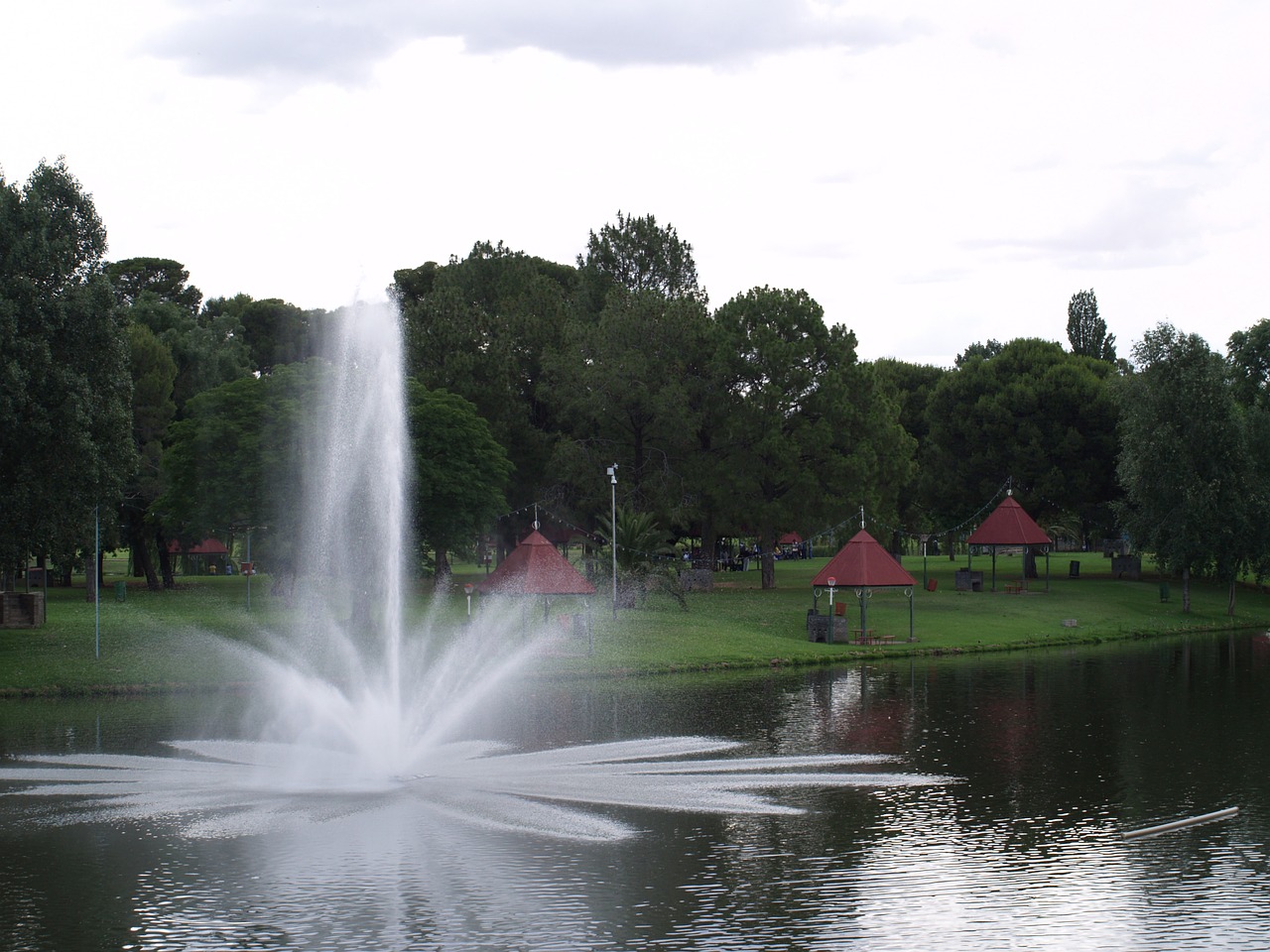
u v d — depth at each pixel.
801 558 125.75
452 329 81.88
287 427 58.97
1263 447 81.50
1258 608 79.62
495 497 67.56
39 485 46.56
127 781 30.95
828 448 77.56
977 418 94.62
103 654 49.16
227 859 24.44
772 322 78.88
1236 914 21.02
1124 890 22.36
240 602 67.31
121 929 20.52
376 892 22.39
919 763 33.16
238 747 35.28
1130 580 90.12
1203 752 34.62
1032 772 32.06
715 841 25.55
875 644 58.88
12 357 45.53
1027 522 80.62
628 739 36.44
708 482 77.12
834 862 24.08
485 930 20.41
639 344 79.75
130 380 50.56
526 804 28.66
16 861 24.36
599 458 79.81
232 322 100.81
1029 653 59.38
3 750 34.84
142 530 78.12
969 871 23.52
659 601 67.69
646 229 96.62
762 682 48.47
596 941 19.92
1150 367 76.25
